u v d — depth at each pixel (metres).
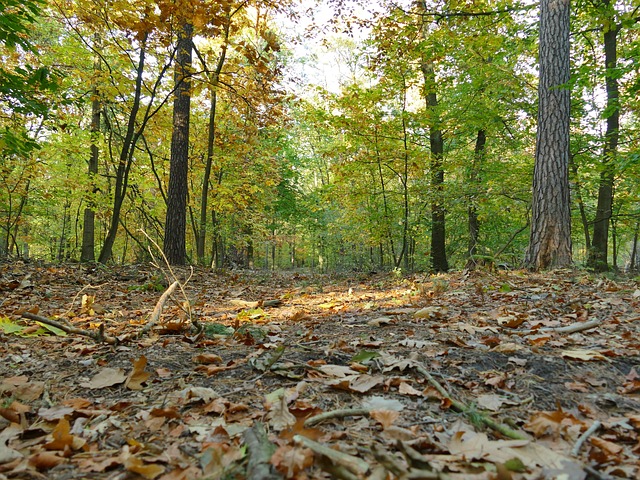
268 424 1.58
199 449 1.42
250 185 14.11
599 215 10.69
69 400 1.83
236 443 1.42
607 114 8.45
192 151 13.62
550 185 6.17
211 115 11.64
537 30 10.17
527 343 2.60
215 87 9.95
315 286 7.78
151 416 1.66
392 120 10.64
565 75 6.21
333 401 1.83
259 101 10.62
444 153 12.07
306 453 1.21
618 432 1.51
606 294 4.14
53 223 22.22
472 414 1.63
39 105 5.51
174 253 10.01
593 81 10.54
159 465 1.30
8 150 5.41
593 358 2.25
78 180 13.04
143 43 8.04
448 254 15.17
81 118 12.84
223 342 2.90
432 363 2.27
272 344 2.73
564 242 6.10
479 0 9.91
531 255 6.32
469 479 1.16
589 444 1.42
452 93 11.93
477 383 2.02
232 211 14.88
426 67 11.70
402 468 1.18
